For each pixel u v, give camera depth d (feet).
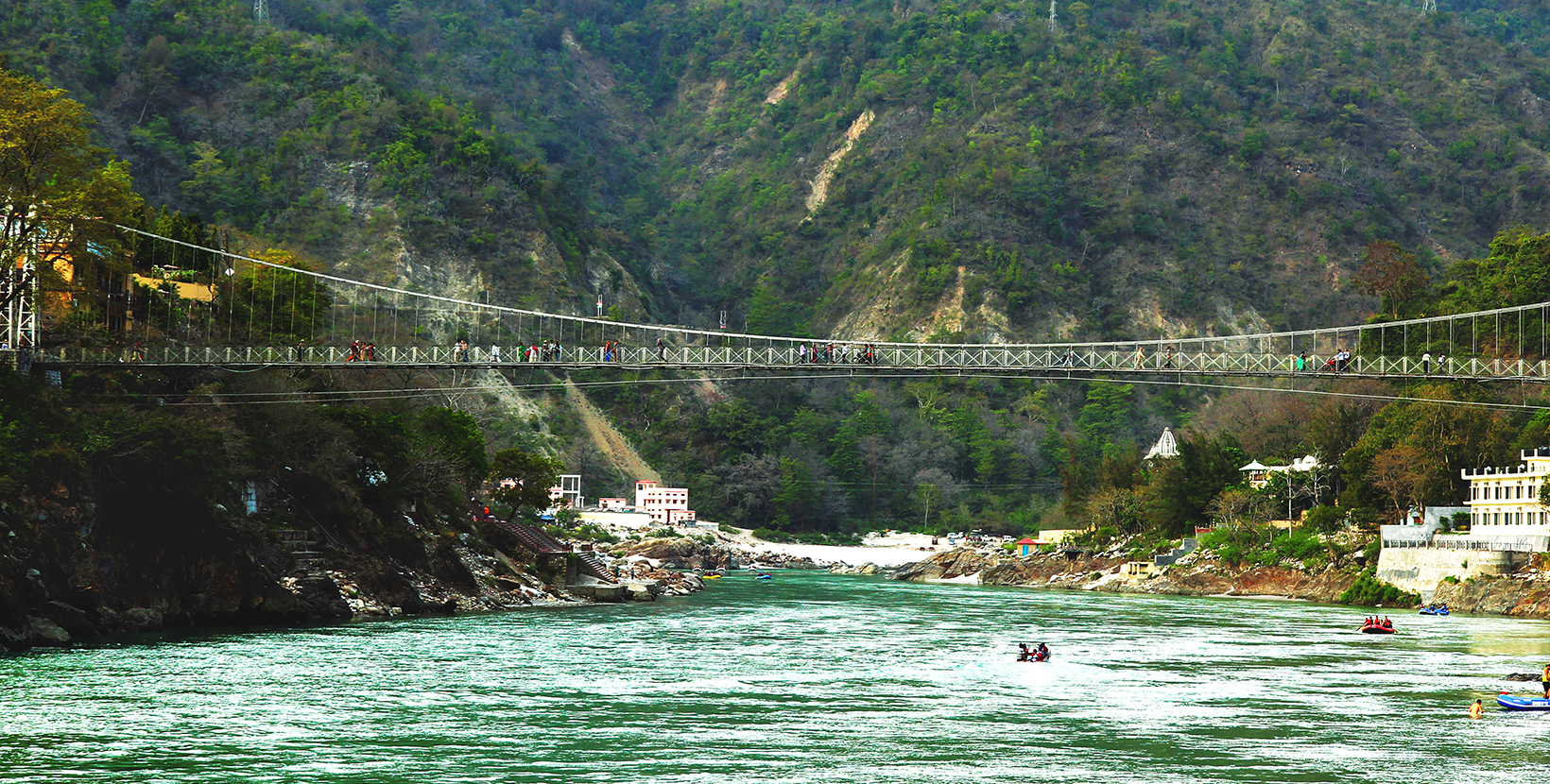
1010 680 264.72
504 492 538.88
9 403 304.30
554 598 463.01
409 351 497.87
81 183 330.34
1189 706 233.96
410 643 303.68
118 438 311.27
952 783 174.40
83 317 374.84
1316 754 193.47
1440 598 481.87
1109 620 426.92
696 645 321.93
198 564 321.32
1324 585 549.13
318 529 374.63
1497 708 233.14
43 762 175.22
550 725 207.31
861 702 234.58
